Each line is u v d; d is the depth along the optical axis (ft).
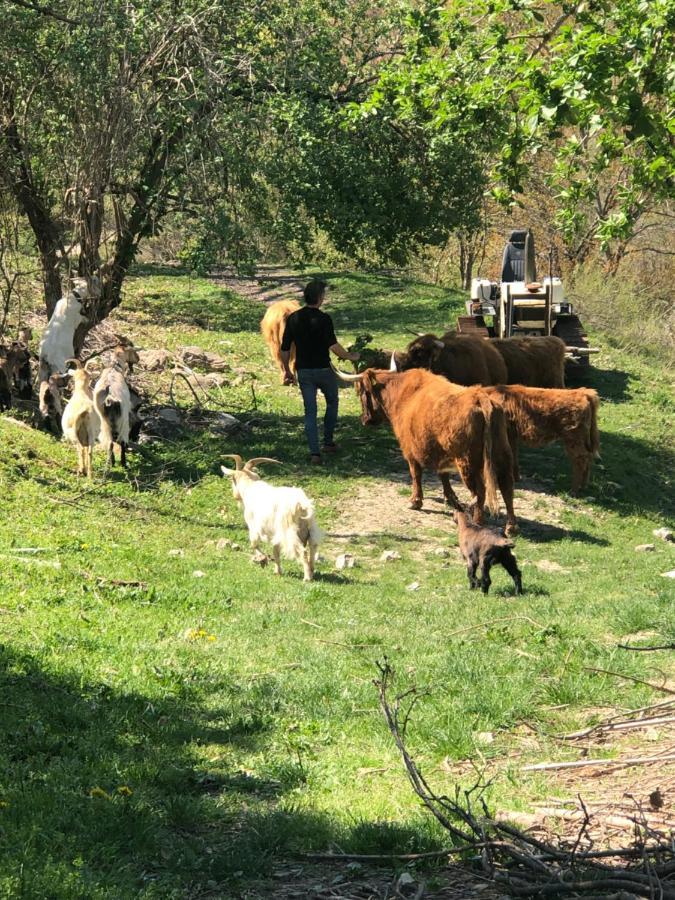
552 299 77.82
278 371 75.46
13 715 22.09
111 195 56.24
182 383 67.87
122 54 50.34
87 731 22.09
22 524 39.75
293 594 36.11
